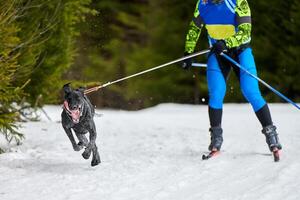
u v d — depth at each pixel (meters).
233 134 14.21
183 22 42.97
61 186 8.91
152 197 8.20
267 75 36.56
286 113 20.66
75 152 11.74
